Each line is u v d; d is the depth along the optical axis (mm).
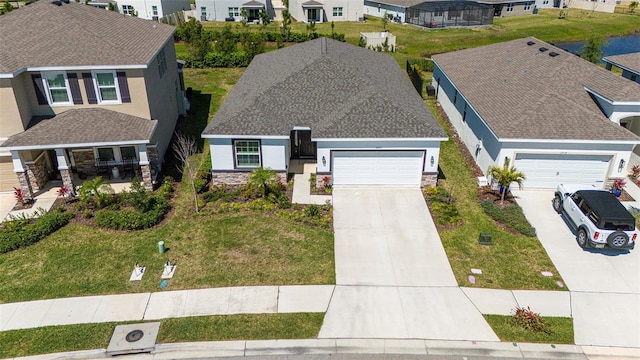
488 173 21500
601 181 21188
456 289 15523
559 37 59062
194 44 39750
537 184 21516
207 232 18312
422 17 60219
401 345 13414
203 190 21438
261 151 21172
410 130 20656
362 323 14141
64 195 20516
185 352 13219
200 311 14516
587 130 20219
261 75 26766
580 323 14227
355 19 65062
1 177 20859
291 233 18266
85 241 17750
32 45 20781
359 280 15867
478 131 23703
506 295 15297
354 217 19375
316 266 16500
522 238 18156
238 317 14305
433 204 20141
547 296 15266
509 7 70250
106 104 21344
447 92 30609
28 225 18375
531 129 20359
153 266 16453
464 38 54562
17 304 14766
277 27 57750
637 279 16078
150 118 21984
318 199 20641
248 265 16500
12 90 19141
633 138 19719
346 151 20938
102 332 13750
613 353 13281
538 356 13141
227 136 20625
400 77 28219
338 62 24812
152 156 22125
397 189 21594
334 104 22453
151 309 14586
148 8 59469
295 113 21984
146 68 20797
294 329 13898
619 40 58688
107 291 15312
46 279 15836
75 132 20031
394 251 17344
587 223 17141
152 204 19625
